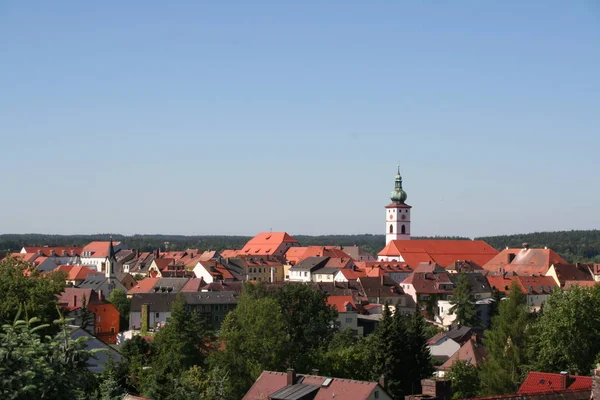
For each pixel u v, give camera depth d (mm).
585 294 97562
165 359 112750
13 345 39344
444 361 144625
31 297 101812
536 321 109688
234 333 117312
